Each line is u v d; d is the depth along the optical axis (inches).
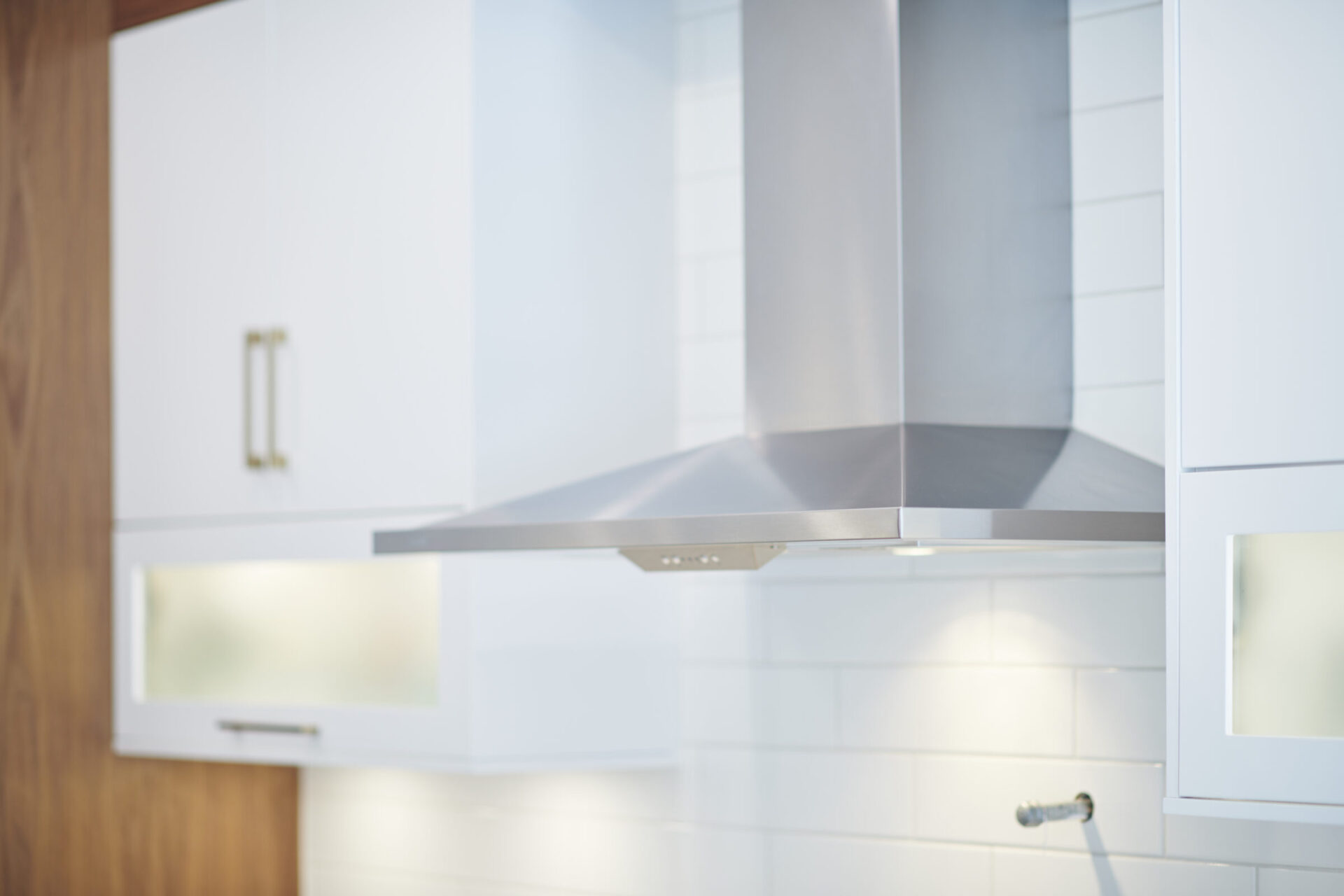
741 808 87.7
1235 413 58.6
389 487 83.1
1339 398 56.3
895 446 67.7
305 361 87.0
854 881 83.3
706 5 92.7
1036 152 77.4
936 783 81.0
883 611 83.6
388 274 83.7
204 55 92.6
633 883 91.6
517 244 83.0
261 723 89.0
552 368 84.6
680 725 90.2
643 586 89.0
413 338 82.5
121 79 97.0
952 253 73.2
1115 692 75.8
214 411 91.0
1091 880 75.9
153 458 94.1
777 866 86.1
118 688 96.0
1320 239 57.0
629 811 92.0
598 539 65.0
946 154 73.5
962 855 79.9
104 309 97.0
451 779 100.0
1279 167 58.0
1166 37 61.0
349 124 85.8
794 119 76.4
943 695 81.2
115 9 97.7
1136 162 77.3
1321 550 57.2
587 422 86.3
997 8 76.4
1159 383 75.9
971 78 75.0
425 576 83.7
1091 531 60.0
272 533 87.9
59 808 93.7
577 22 87.2
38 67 96.2
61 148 96.3
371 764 84.3
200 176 92.4
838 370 73.4
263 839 105.0
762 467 68.9
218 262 91.3
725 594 89.1
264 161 89.5
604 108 88.7
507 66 83.0
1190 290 59.9
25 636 93.0
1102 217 78.2
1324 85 57.2
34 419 94.6
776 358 75.9
